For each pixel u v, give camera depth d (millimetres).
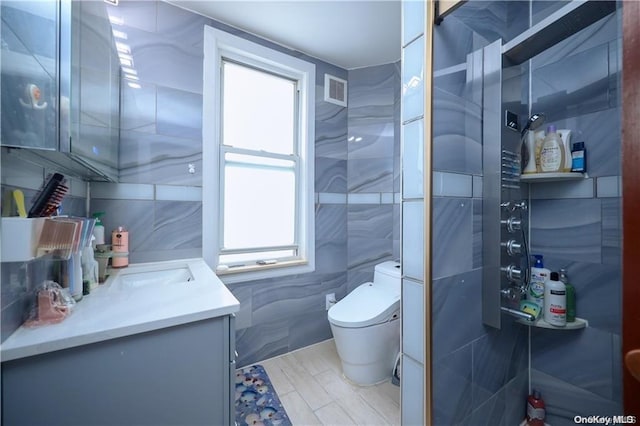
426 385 869
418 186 904
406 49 960
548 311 1162
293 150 2053
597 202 1118
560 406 1237
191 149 1565
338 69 2168
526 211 1272
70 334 558
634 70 356
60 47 600
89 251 896
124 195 1374
